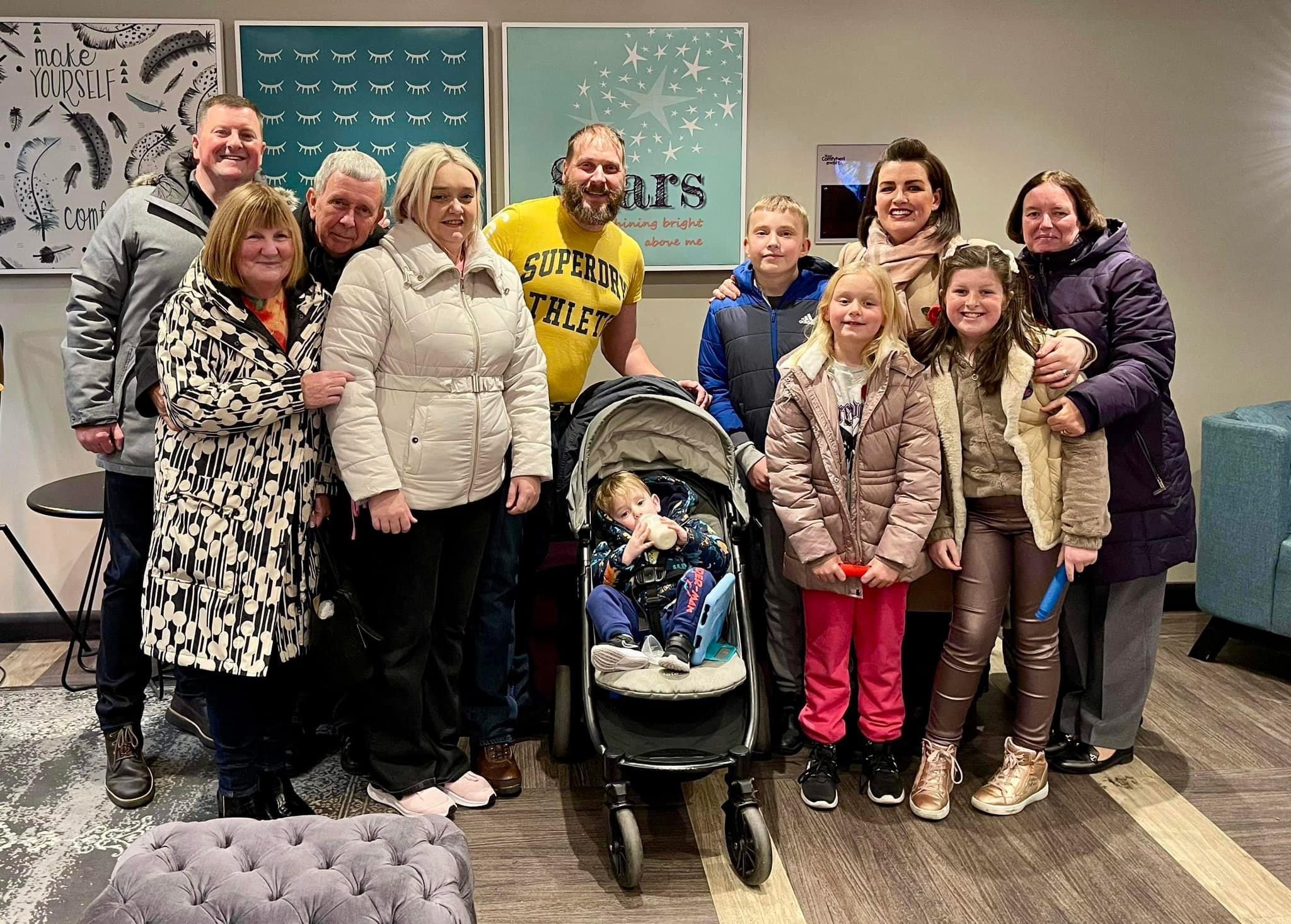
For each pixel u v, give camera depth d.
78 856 2.31
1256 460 3.11
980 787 2.62
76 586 3.48
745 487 2.76
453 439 2.28
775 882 2.23
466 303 2.29
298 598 2.20
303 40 3.20
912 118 3.42
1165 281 3.59
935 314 2.61
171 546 2.14
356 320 2.20
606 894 2.20
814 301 2.75
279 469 2.16
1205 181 3.53
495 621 2.58
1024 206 2.61
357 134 3.26
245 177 2.52
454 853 1.71
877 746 2.58
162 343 2.11
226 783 2.29
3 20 3.12
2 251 3.23
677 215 3.40
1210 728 2.93
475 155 3.30
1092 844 2.36
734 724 2.30
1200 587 3.33
